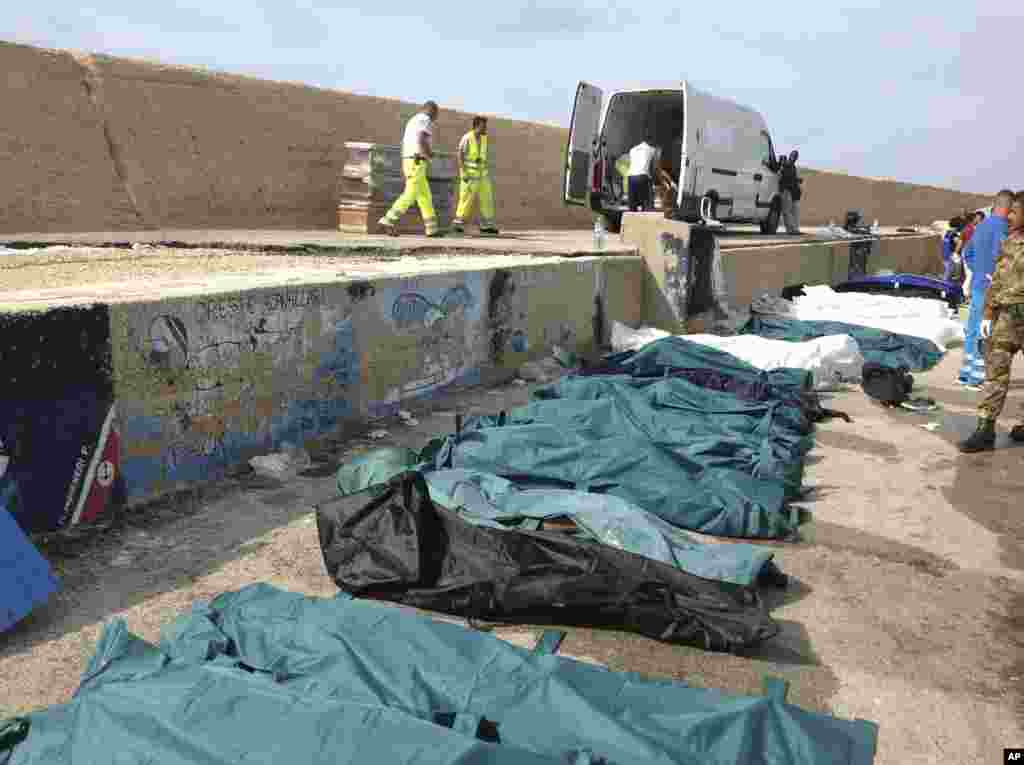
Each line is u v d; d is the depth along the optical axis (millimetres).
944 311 11406
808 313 11227
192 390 4594
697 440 5438
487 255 9320
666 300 10102
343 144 13898
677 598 3412
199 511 4383
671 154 15453
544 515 3969
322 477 5004
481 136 12727
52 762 2318
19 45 9984
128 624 3264
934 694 3061
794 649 3342
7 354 3615
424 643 2936
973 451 6047
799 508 4781
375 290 6027
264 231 11555
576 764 2305
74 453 3971
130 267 6840
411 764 2145
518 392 7375
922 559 4230
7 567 3182
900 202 32469
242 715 2381
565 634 3385
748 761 2416
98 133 10672
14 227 9555
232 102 12281
